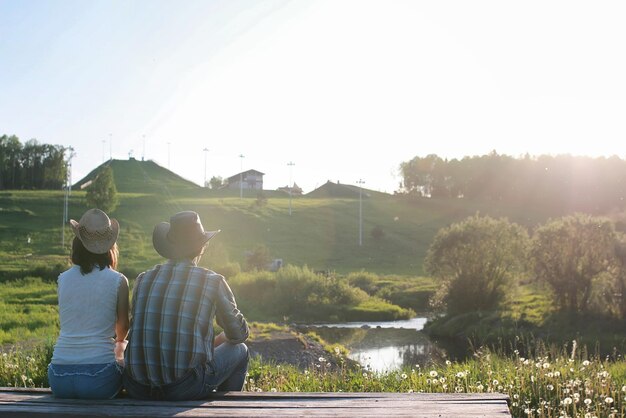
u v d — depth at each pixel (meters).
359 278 73.94
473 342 36.84
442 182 174.00
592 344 32.12
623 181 148.12
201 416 4.40
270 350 28.80
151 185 187.75
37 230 102.38
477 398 4.78
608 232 40.16
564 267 40.56
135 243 98.50
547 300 44.59
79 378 5.03
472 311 44.72
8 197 122.88
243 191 175.25
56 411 4.58
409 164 179.88
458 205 148.88
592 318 37.69
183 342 4.93
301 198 157.50
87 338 5.12
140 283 5.13
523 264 45.72
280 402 4.78
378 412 4.40
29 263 74.50
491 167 164.00
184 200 136.38
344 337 40.75
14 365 11.54
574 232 40.53
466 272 46.22
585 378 9.81
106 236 5.25
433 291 66.31
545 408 8.40
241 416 4.37
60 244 94.25
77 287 5.16
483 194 165.25
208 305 5.05
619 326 35.94
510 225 48.03
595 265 39.91
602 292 39.53
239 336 5.29
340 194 185.12
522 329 36.75
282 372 12.27
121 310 5.28
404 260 101.00
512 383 9.49
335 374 11.39
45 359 11.74
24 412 4.61
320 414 4.38
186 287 5.02
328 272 67.06
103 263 5.28
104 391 5.08
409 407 4.53
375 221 127.88
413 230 121.81
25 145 164.88
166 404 4.77
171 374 4.92
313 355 28.12
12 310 36.69
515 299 48.44
